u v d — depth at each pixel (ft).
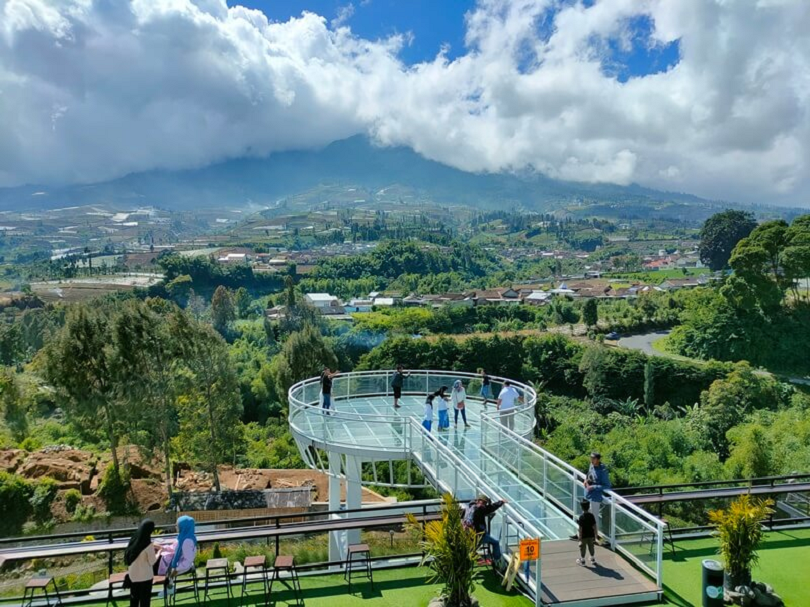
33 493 112.68
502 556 36.52
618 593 33.17
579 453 152.76
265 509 107.65
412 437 53.11
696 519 70.95
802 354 260.42
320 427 55.67
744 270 274.36
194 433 133.80
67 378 127.54
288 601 34.55
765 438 135.33
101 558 82.38
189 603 34.40
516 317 380.17
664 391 245.86
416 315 366.84
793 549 41.78
